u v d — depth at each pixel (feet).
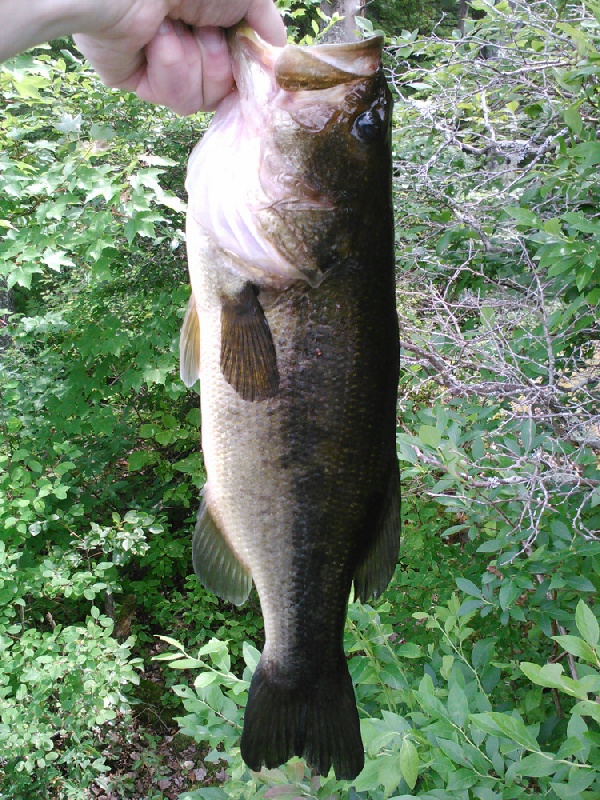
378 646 2.07
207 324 1.51
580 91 2.37
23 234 3.17
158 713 4.13
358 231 1.46
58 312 4.10
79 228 3.41
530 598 2.10
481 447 2.15
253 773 1.81
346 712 1.62
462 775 1.58
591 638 1.39
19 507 3.64
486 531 2.28
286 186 1.43
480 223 2.79
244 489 1.52
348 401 1.49
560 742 1.99
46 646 3.24
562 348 2.32
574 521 1.89
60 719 3.18
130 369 3.93
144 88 1.46
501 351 2.24
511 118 3.02
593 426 2.09
